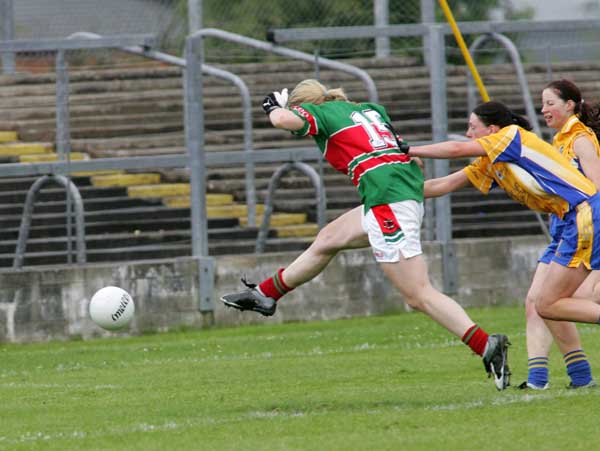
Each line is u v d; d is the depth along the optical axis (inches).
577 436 918.4
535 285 1165.7
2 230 2167.8
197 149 2090.3
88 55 2874.0
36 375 1526.8
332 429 984.9
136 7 2854.3
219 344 1819.6
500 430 950.4
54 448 954.7
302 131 1075.9
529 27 2406.5
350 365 1493.6
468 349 1612.9
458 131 2647.6
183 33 2832.2
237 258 2102.6
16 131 2568.9
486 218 2501.2
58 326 1980.8
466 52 1793.8
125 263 2028.8
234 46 2847.0
